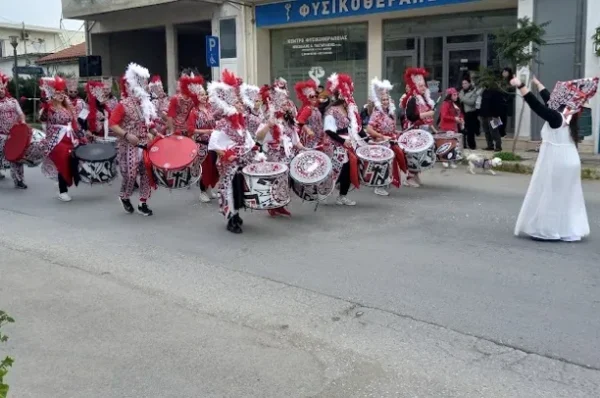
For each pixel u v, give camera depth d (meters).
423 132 10.93
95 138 12.52
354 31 20.23
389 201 10.27
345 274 6.52
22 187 12.34
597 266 6.63
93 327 5.28
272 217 9.19
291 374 4.39
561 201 7.52
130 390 4.21
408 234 8.12
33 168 15.35
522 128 15.91
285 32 21.75
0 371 2.65
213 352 4.76
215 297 5.94
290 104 9.17
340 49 20.64
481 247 7.43
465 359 4.55
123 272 6.74
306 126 9.54
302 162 8.82
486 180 12.30
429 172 13.37
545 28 15.03
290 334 5.06
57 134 10.55
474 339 4.88
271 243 7.80
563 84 7.41
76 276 6.64
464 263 6.81
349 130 9.51
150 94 10.43
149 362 4.62
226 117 8.05
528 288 6.00
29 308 5.74
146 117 9.23
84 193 11.70
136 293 6.09
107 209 10.16
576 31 14.66
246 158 8.16
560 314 5.34
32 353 4.80
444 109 13.54
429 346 4.78
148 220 9.27
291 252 7.38
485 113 15.24
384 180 9.71
